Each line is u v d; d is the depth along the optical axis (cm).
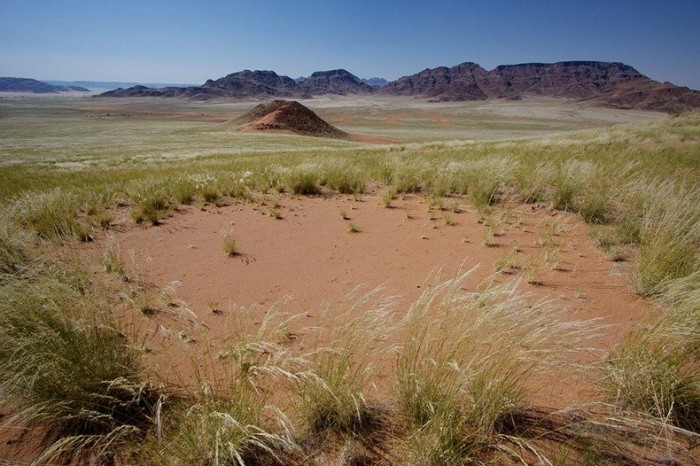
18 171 2105
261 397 236
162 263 481
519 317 251
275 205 749
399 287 401
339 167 960
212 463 189
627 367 237
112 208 739
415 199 768
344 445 207
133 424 224
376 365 273
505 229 562
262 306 374
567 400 234
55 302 284
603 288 373
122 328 322
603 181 738
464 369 219
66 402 218
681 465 187
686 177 733
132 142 5566
